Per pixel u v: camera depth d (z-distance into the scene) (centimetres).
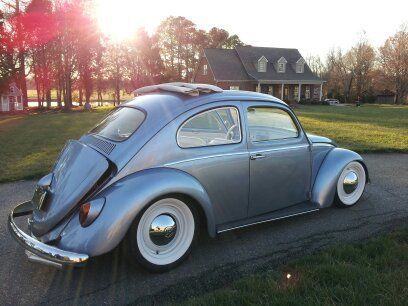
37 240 314
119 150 333
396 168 748
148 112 359
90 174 326
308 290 289
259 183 404
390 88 6291
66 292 315
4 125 1958
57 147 1081
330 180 461
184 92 373
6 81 3581
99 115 2831
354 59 6444
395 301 267
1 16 3681
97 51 4959
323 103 4672
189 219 353
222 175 374
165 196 331
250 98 405
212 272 343
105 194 314
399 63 6025
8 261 371
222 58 4803
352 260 342
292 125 441
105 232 302
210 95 385
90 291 316
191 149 358
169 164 345
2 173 734
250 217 411
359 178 509
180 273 343
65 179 339
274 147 414
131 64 5803
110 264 359
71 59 4047
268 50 5041
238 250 385
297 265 334
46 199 340
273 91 4906
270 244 397
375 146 995
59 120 2297
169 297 305
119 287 321
